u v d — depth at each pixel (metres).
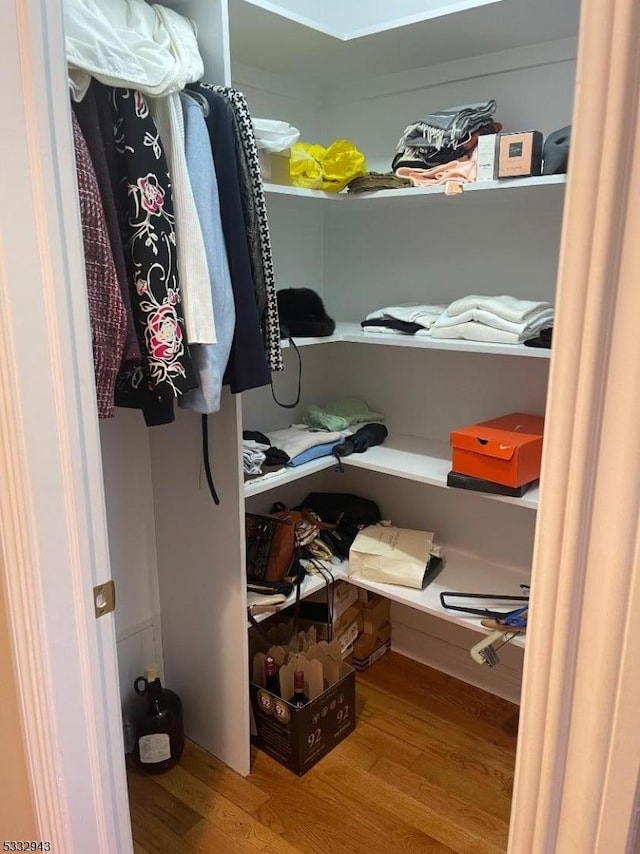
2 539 1.11
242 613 1.86
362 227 2.37
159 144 1.28
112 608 1.18
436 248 2.20
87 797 1.21
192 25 1.46
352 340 2.00
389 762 2.00
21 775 1.28
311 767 1.98
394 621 2.54
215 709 2.02
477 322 1.78
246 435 2.04
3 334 0.99
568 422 0.53
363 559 2.14
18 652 1.15
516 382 2.09
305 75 2.15
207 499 1.85
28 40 0.91
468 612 1.92
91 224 1.19
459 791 1.90
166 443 1.93
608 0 0.45
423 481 1.92
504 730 2.13
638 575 0.52
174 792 1.91
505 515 2.19
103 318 1.23
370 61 2.00
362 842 1.74
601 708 0.56
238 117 1.48
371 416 2.40
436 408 2.30
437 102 2.09
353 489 2.60
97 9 1.21
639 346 0.48
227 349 1.46
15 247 0.96
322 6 2.28
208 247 1.39
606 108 0.46
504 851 1.71
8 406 1.01
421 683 2.38
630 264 0.48
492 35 1.78
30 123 0.94
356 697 2.29
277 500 2.46
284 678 1.96
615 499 0.52
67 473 1.07
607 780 0.57
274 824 1.79
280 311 1.95
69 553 1.10
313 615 2.27
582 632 0.56
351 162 1.91
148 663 2.13
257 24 1.70
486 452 1.75
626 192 0.47
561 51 1.81
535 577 0.58
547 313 1.77
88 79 1.21
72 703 1.15
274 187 1.73
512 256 2.03
